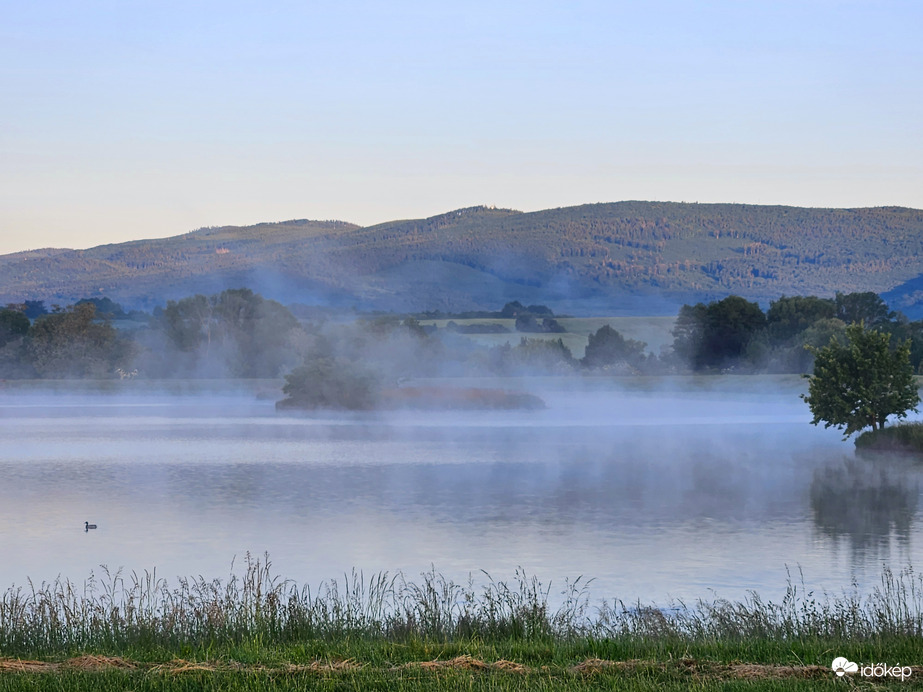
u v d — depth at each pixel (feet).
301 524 128.57
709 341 615.98
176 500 150.30
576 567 101.65
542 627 66.59
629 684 51.60
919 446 213.05
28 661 58.18
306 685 52.01
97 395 524.93
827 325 543.39
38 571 100.89
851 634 63.87
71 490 161.99
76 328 650.84
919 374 446.19
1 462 205.36
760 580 94.99
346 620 68.90
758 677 52.95
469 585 92.99
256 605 69.46
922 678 52.90
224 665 56.13
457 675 52.70
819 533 120.98
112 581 95.50
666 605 84.74
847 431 231.91
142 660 58.13
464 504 145.59
